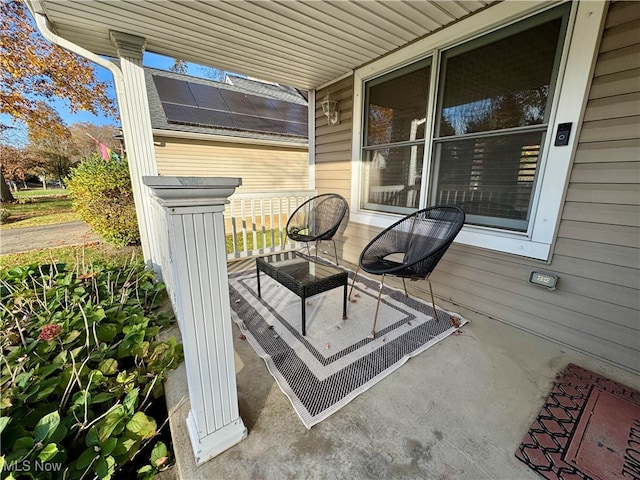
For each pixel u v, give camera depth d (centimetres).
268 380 160
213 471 112
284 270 240
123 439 113
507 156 209
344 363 173
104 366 143
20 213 888
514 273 213
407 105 275
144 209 280
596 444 123
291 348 188
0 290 224
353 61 301
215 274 103
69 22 221
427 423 134
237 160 733
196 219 95
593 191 171
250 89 939
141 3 194
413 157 276
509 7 191
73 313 181
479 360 178
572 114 172
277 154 796
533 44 187
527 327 210
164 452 117
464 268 244
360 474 112
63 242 550
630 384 158
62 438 104
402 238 245
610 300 172
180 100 715
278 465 115
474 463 116
